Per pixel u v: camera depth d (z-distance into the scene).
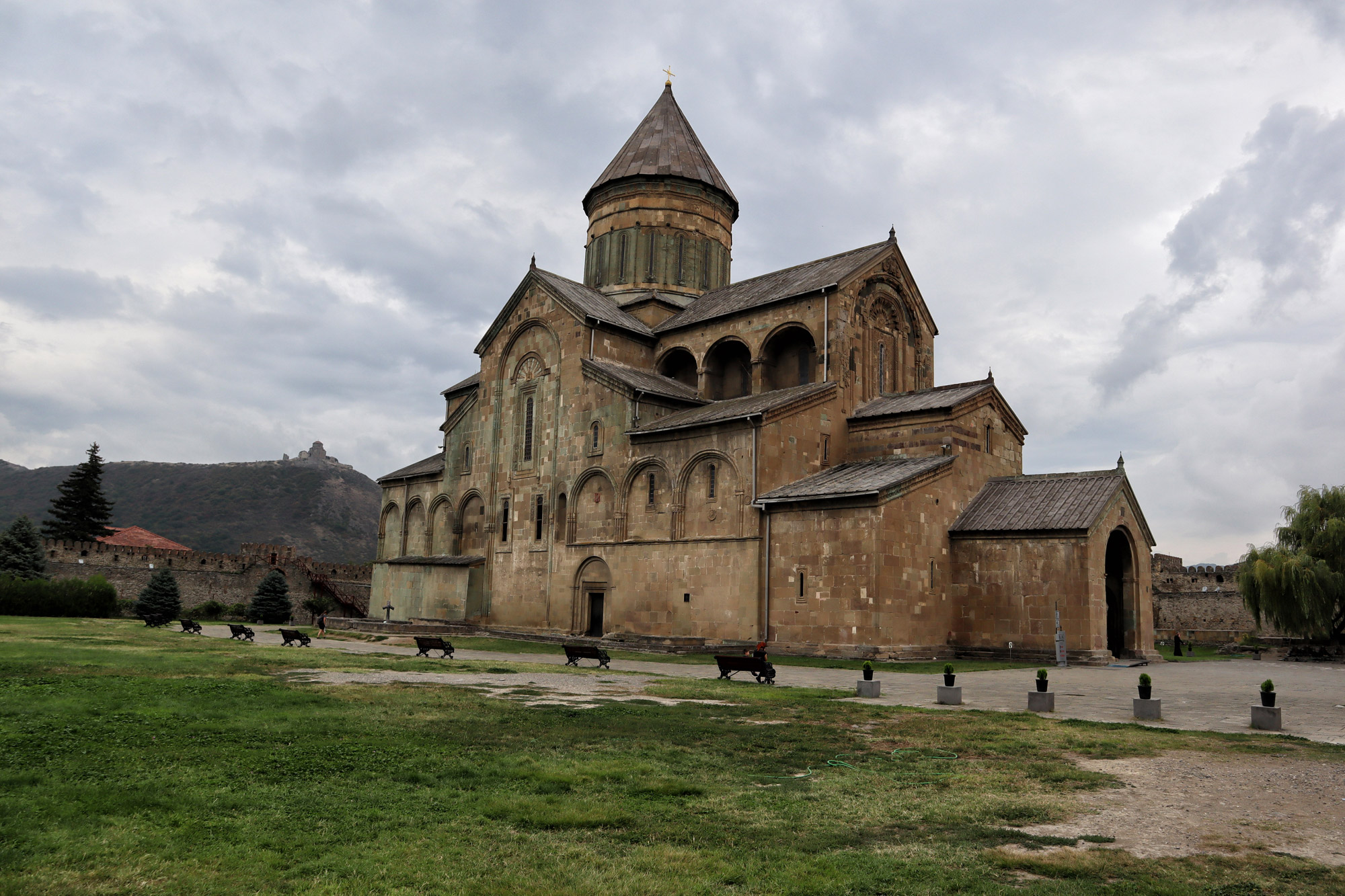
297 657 27.19
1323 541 44.50
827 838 8.95
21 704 15.53
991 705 19.44
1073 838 9.08
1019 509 36.22
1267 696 16.55
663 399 42.59
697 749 13.41
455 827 9.01
